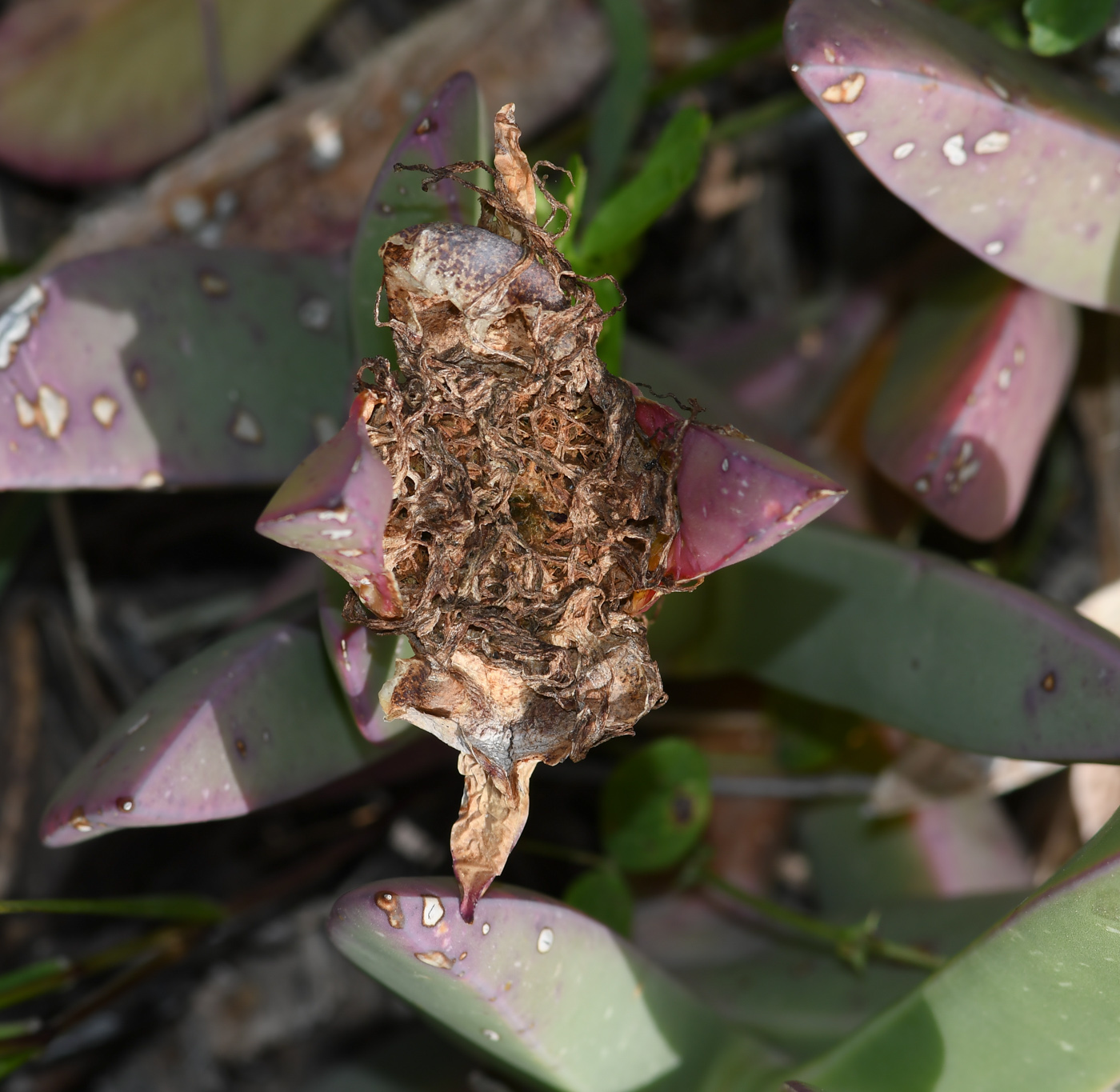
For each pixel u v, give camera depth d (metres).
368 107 0.37
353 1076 0.31
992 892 0.30
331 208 0.37
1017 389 0.28
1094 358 0.33
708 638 0.29
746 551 0.22
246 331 0.27
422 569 0.23
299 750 0.26
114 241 0.36
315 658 0.26
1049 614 0.26
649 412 0.23
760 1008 0.29
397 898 0.23
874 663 0.27
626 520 0.23
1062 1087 0.25
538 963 0.24
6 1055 0.29
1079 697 0.25
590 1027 0.25
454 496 0.23
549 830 0.37
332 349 0.28
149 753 0.25
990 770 0.31
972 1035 0.25
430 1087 0.30
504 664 0.23
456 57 0.37
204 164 0.36
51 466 0.26
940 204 0.26
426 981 0.24
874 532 0.34
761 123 0.37
